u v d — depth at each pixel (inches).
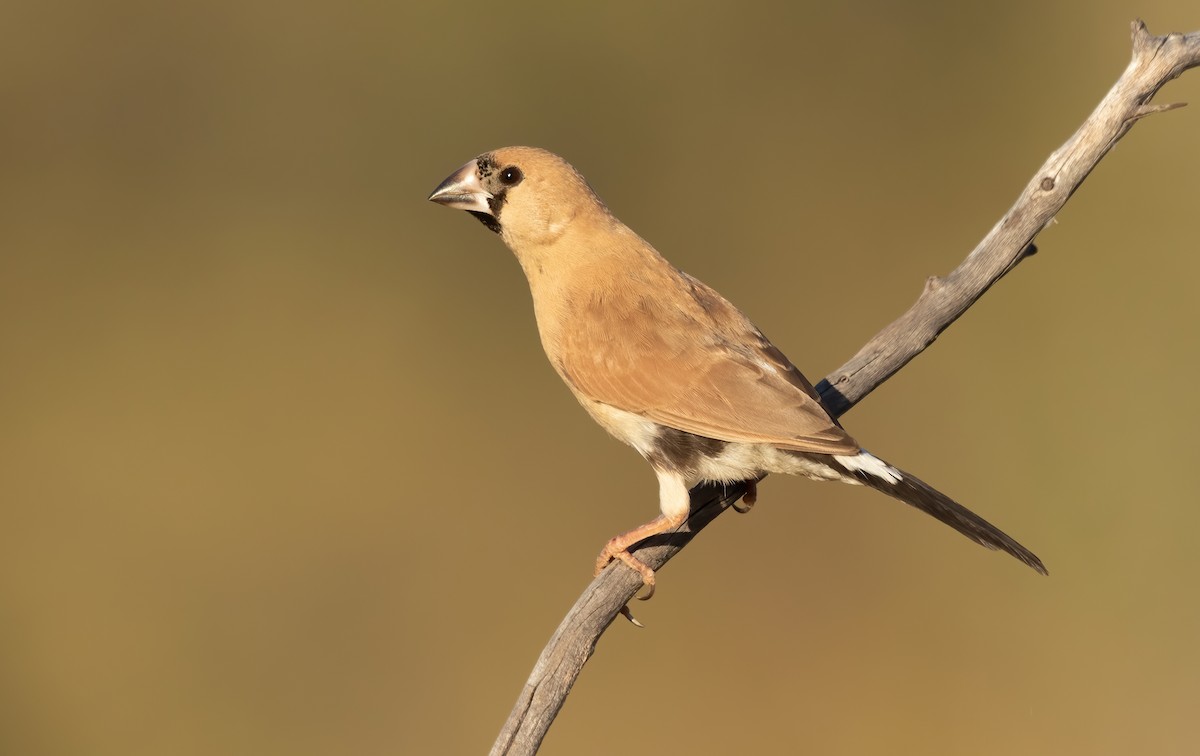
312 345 693.3
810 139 740.7
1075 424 604.1
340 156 733.9
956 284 336.8
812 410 300.2
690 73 741.3
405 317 708.0
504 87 738.8
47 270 730.8
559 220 331.9
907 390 624.4
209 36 746.2
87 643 563.2
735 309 330.3
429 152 738.2
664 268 333.4
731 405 306.5
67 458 634.8
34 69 741.9
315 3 741.9
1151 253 660.7
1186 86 673.6
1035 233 333.1
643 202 728.3
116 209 741.3
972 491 595.8
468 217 718.5
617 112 737.0
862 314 679.7
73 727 540.7
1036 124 743.1
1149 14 748.0
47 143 743.7
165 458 640.4
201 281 725.9
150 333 701.9
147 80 745.0
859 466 293.4
